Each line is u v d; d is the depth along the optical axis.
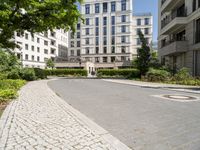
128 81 27.38
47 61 60.19
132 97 11.83
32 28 14.02
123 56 68.31
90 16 71.12
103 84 22.05
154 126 6.00
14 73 23.45
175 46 26.55
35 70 30.77
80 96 12.12
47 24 13.75
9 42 15.68
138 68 31.39
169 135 5.23
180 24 26.98
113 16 69.19
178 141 4.81
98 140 4.69
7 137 4.74
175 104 9.65
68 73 48.12
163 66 29.03
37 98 10.55
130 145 4.57
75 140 4.65
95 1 70.50
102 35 70.25
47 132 5.16
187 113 7.70
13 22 13.29
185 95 13.17
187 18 26.39
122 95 12.68
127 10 67.81
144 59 31.06
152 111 8.01
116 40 68.94
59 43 78.06
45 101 9.69
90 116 7.16
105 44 70.06
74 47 76.62
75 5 13.62
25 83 20.39
